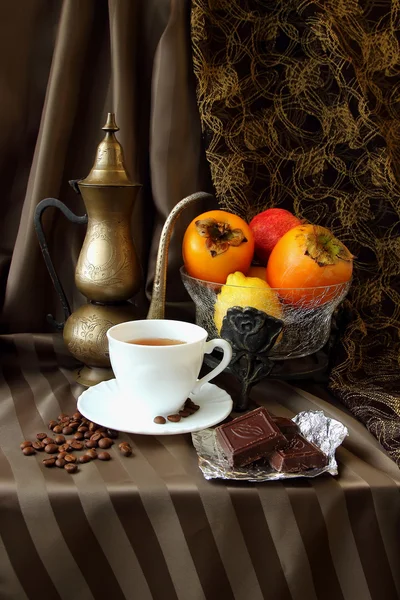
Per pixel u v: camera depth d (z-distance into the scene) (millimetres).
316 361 932
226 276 832
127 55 934
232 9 940
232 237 828
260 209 976
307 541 688
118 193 826
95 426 779
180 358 743
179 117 946
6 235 989
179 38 930
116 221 850
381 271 976
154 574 693
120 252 853
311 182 974
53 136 932
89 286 852
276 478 690
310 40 942
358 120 943
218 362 871
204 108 929
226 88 939
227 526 686
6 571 688
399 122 993
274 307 803
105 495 678
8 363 922
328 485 692
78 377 884
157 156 951
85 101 957
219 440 730
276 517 686
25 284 967
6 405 823
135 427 745
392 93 987
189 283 847
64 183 970
